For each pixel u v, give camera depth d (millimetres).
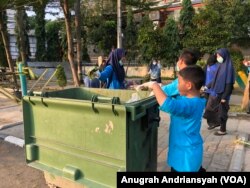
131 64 24094
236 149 5066
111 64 4945
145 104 2689
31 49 29094
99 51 26609
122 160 2549
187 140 2711
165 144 5367
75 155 2820
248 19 19203
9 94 7570
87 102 2609
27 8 13930
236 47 20641
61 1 14797
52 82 16359
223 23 16406
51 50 28031
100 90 3729
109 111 2520
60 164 2955
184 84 2684
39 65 24266
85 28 25234
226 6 18562
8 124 6637
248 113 8055
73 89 3695
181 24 19641
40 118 3020
